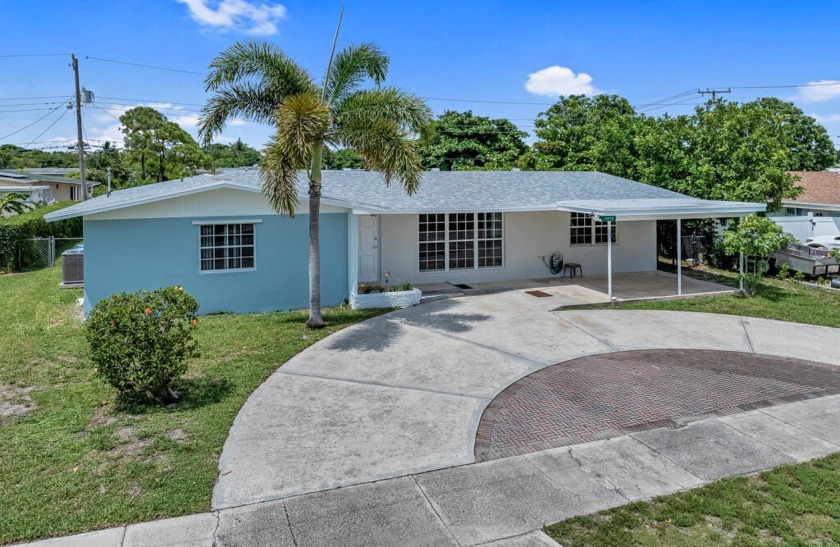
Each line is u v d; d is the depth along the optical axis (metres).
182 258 12.55
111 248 12.11
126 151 46.34
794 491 5.30
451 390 8.03
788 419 7.04
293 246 13.36
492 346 10.23
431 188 16.72
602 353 9.88
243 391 7.86
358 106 11.10
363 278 15.80
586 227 18.08
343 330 11.30
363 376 8.59
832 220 21.80
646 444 6.33
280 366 9.00
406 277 16.12
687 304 13.93
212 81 10.97
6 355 9.41
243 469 5.69
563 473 5.67
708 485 5.42
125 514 4.86
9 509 4.91
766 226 14.61
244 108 11.37
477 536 4.62
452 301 14.20
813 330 11.62
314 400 7.59
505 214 16.97
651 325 11.88
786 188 19.58
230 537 4.59
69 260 16.14
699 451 6.15
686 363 9.34
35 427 6.60
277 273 13.29
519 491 5.33
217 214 12.67
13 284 16.86
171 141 47.34
